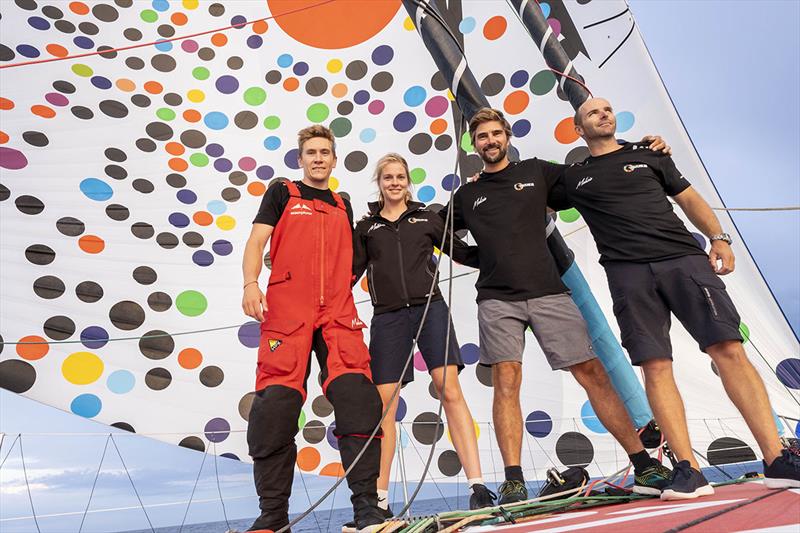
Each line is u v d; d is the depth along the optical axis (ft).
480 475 10.07
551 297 10.19
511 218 10.48
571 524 6.28
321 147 9.59
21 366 17.22
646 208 9.19
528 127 22.84
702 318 8.53
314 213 9.03
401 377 8.83
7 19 21.43
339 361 8.25
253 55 24.76
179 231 20.61
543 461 18.85
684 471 7.91
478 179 11.26
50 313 18.04
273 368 7.95
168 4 24.72
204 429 18.54
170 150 21.83
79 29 22.74
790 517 5.01
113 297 18.95
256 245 8.73
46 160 19.75
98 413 17.58
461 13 25.16
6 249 18.20
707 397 18.47
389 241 11.32
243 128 23.29
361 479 7.67
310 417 19.30
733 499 6.84
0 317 17.42
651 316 8.86
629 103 22.50
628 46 22.86
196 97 23.31
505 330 10.05
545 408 19.33
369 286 11.32
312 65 24.84
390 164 11.75
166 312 19.40
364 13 25.62
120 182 20.52
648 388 8.75
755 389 8.10
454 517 7.72
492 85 23.84
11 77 20.51
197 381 18.95
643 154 9.66
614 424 9.64
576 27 23.79
